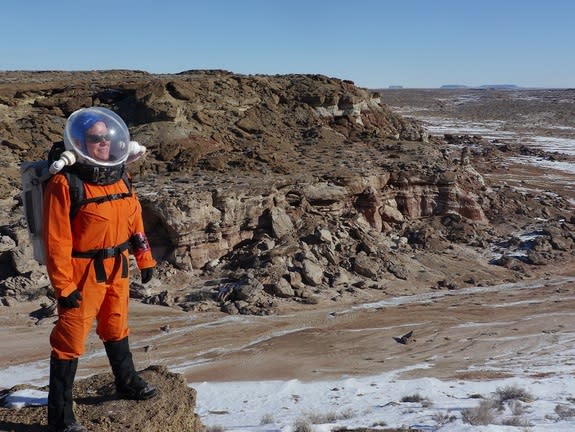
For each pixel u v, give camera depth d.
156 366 7.08
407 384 17.00
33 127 36.06
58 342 5.34
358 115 48.00
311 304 24.39
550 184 49.72
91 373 17.67
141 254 5.71
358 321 22.88
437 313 23.89
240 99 43.75
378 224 32.88
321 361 19.36
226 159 34.59
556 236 33.75
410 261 29.52
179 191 27.69
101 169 5.15
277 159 35.09
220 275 26.08
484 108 159.00
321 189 31.14
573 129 107.31
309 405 15.33
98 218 5.16
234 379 17.97
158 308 23.55
